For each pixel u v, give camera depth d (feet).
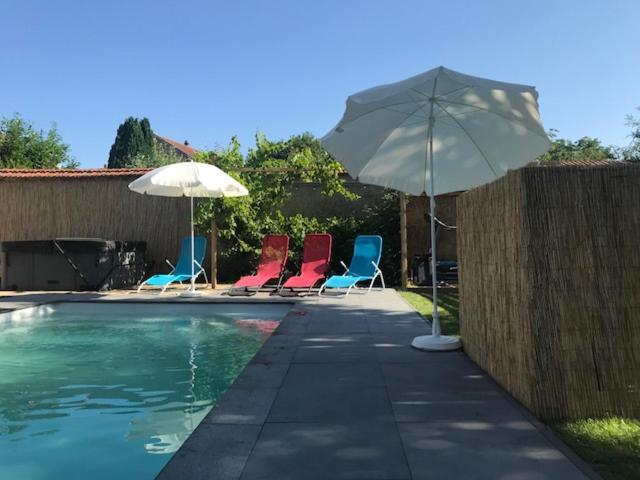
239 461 8.10
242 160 39.42
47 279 37.35
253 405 10.78
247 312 28.37
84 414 12.32
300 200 42.78
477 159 18.86
